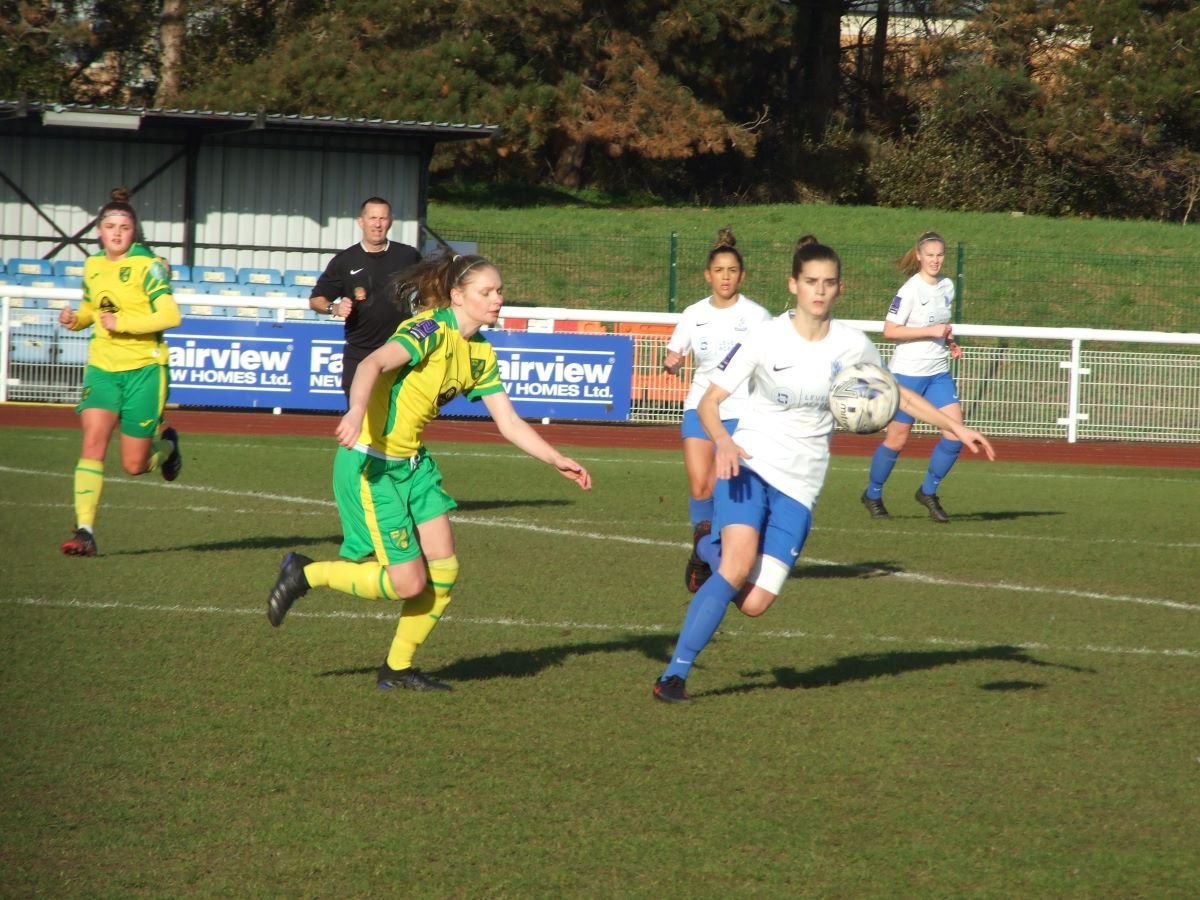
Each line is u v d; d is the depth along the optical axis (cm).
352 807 1567
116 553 3108
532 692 2070
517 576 3000
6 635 2316
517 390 6438
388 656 2084
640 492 4484
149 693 2000
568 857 1440
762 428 2002
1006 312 10525
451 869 1401
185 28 14625
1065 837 1534
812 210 14312
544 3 14238
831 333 1980
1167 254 12506
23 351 6488
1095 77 15862
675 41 15338
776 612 2727
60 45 14075
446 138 8962
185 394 6306
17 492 4050
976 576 3178
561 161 16388
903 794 1659
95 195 8875
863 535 3791
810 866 1434
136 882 1350
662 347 6606
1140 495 4831
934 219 13775
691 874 1405
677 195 17075
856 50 19238
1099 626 2656
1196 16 15662
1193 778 1742
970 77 16450
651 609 2694
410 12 14088
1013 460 5997
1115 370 6625
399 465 1989
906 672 2255
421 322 1948
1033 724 1969
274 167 9069
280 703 1975
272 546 3253
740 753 1800
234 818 1525
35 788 1598
